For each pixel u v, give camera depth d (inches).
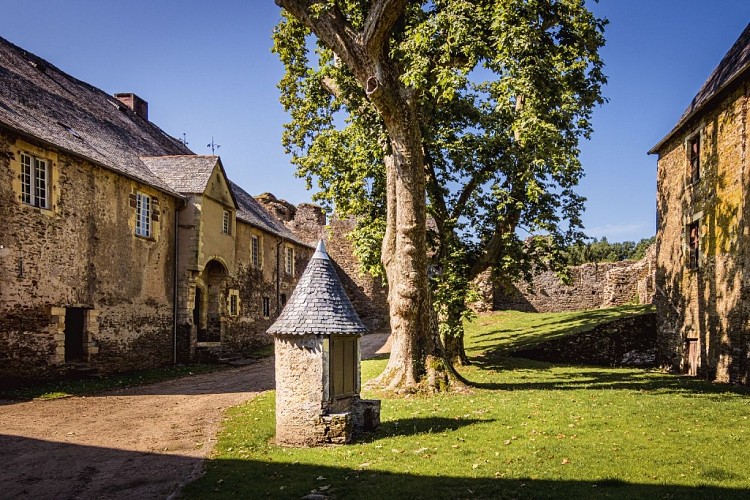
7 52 805.9
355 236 772.6
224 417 447.2
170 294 853.8
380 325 1675.7
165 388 626.2
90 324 672.4
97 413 465.7
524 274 824.9
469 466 287.0
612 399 488.4
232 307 1064.2
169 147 1189.1
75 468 309.0
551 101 513.3
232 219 1022.4
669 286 806.5
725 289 628.4
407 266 542.6
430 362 543.5
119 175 732.0
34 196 594.6
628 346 923.4
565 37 542.3
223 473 287.6
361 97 627.5
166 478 289.0
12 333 555.8
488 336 1101.1
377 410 376.8
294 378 345.4
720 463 284.0
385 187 766.5
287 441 343.6
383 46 531.2
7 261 550.9
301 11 510.9
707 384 602.2
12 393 529.7
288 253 1435.8
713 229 660.1
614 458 295.3
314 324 342.6
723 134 638.5
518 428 370.3
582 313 1189.1
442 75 454.9
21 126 571.8
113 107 1069.8
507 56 456.4
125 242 744.3
